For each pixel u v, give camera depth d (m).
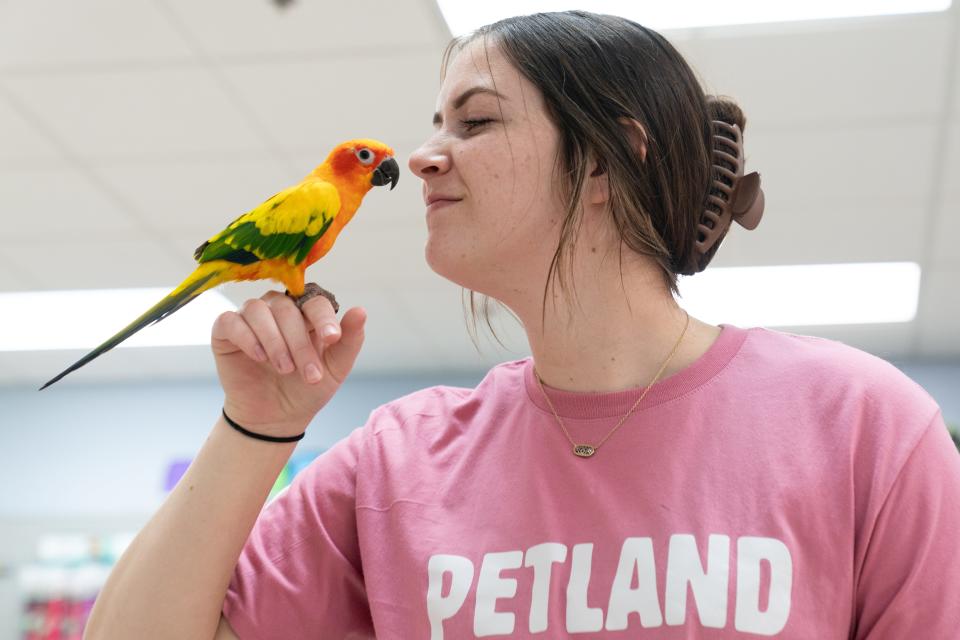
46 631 5.29
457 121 0.98
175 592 0.92
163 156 3.36
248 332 0.88
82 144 3.29
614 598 0.82
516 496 0.91
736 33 2.72
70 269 4.27
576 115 0.93
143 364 5.48
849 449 0.84
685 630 0.79
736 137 1.04
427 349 5.26
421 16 2.63
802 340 0.96
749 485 0.84
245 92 2.99
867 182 3.45
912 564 0.80
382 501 0.98
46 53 2.81
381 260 4.18
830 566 0.80
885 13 2.63
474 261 0.95
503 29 1.00
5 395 5.85
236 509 0.93
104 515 5.55
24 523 5.57
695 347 0.96
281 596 0.97
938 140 3.18
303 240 0.94
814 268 4.16
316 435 5.60
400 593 0.92
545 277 0.95
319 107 3.06
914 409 0.85
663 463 0.87
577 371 0.96
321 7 2.61
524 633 0.83
